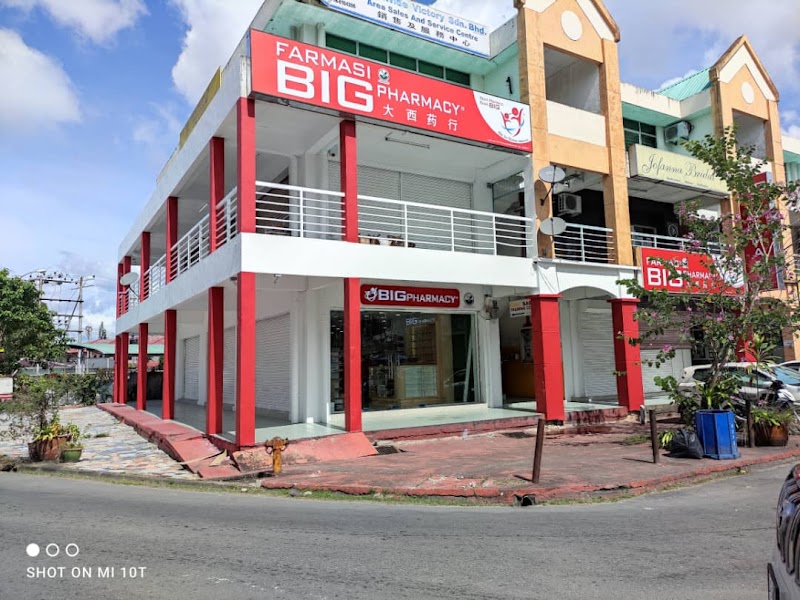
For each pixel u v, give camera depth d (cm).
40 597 444
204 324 2200
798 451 1100
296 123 1244
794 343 2019
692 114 2069
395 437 1228
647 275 1672
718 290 1261
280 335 1573
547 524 648
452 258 1331
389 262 1233
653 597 432
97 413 2241
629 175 1708
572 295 1766
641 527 629
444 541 582
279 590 452
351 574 487
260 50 1088
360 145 1416
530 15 1556
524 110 1488
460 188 1684
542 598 433
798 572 240
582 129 1634
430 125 1297
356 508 747
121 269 2559
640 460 1009
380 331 1509
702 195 1947
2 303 2945
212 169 1264
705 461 994
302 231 1158
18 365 3050
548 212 1509
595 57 1684
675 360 2128
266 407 1627
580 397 1847
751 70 2123
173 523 666
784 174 2166
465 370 1639
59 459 1154
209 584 466
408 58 1623
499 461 1013
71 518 696
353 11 1411
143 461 1138
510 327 1972
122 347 2436
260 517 695
